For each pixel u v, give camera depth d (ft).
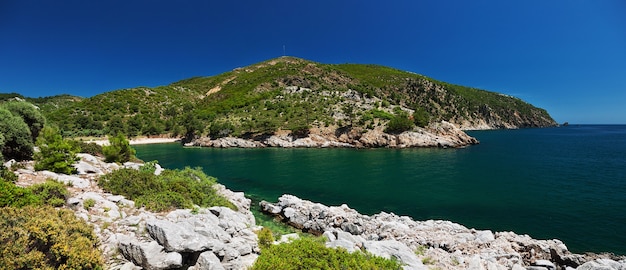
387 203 98.12
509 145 309.42
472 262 41.65
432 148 285.02
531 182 127.95
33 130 100.78
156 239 33.35
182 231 33.47
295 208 81.35
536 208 90.89
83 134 350.23
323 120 344.49
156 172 81.76
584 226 75.87
